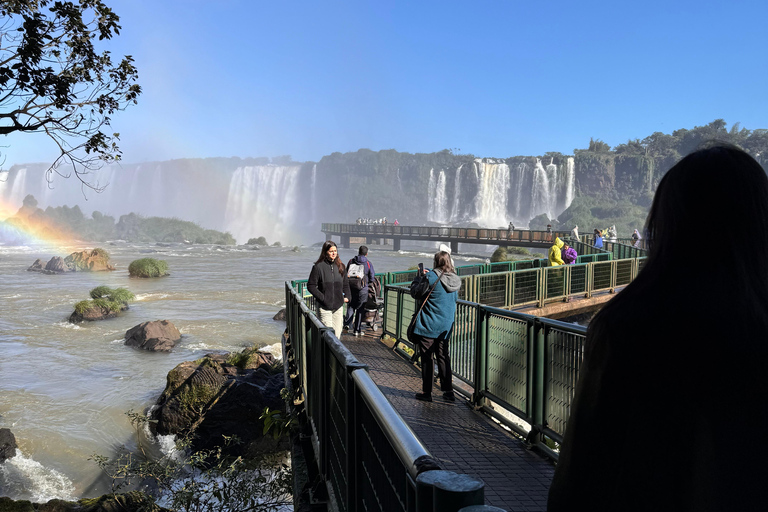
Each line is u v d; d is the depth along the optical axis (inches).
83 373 566.3
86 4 334.0
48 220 3668.8
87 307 849.5
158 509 261.6
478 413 229.8
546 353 179.9
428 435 200.2
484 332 230.2
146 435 406.6
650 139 5989.2
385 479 71.1
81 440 397.7
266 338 738.8
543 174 4616.1
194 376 412.2
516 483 156.4
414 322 243.3
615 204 4859.7
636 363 33.0
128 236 3622.0
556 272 642.8
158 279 1398.9
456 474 42.4
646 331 32.9
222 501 231.3
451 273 243.0
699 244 35.1
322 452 151.5
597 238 1179.3
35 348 671.8
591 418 35.0
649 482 32.3
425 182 6274.6
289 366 320.5
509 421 207.6
